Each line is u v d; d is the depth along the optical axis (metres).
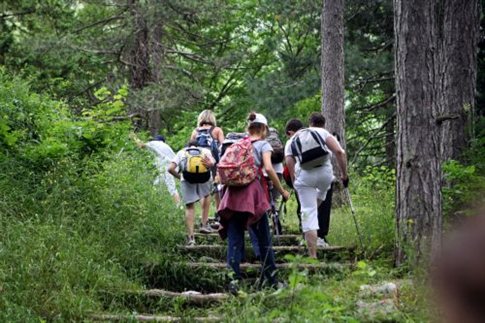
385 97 25.61
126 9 26.50
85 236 9.40
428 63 9.30
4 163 9.99
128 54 27.17
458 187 10.11
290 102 23.66
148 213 10.84
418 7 9.27
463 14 13.39
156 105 24.64
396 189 9.48
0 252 8.02
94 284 8.46
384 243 10.65
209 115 12.24
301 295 6.32
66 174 10.09
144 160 13.77
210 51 31.72
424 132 9.20
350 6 23.25
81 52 25.58
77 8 28.22
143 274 9.56
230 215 8.81
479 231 0.97
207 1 25.17
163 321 7.74
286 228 13.16
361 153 26.14
